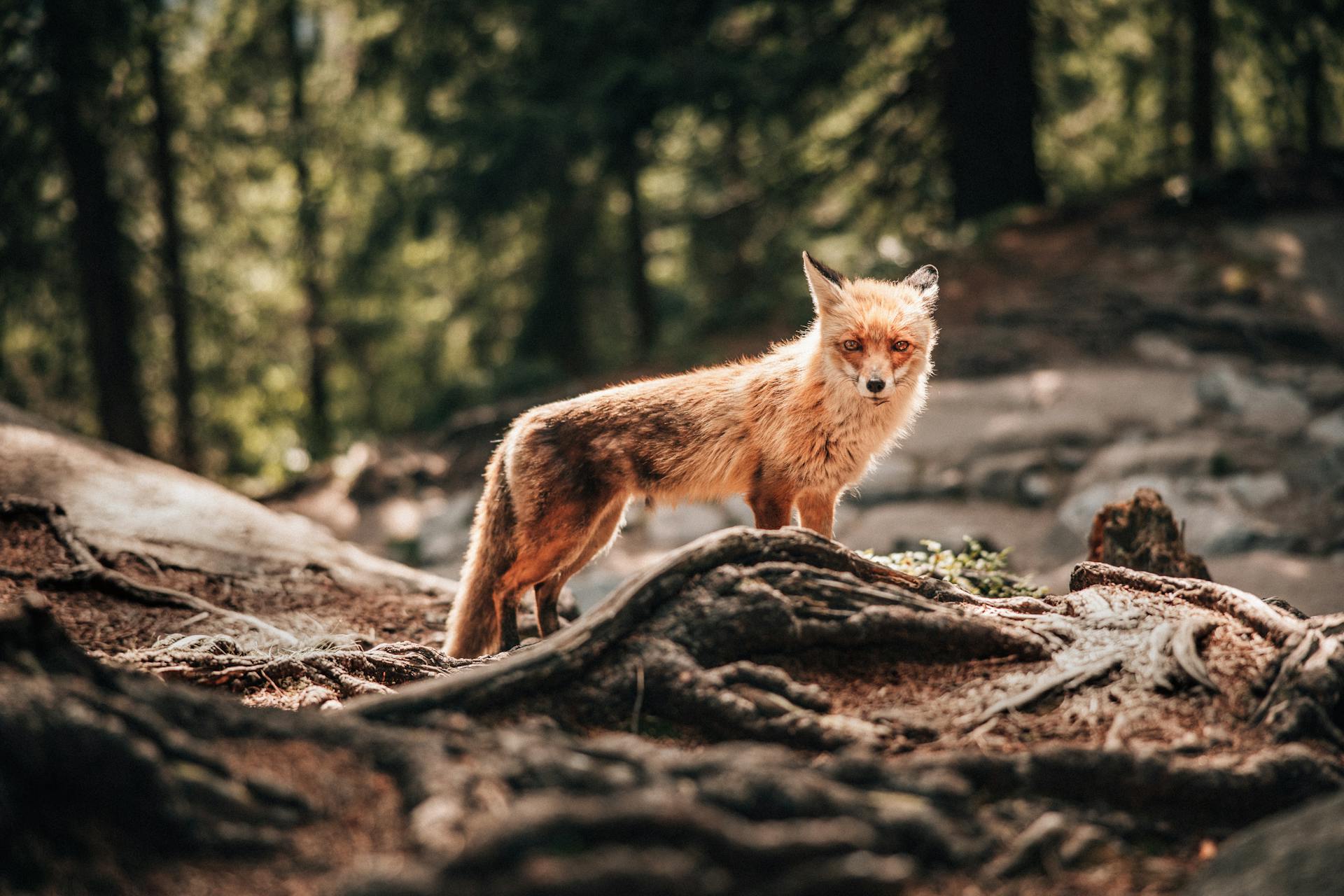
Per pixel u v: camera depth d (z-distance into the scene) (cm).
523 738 354
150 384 2161
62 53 1742
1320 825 318
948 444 1485
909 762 369
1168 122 2447
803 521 648
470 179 2102
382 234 2266
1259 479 1341
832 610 459
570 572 680
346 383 2777
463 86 2181
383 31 2159
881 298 617
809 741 401
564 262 2558
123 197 1986
